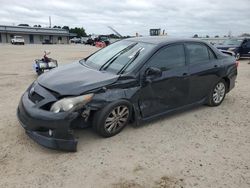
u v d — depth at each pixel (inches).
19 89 288.5
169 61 190.1
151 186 125.6
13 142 160.4
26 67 483.5
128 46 200.2
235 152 159.3
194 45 209.9
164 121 199.3
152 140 169.0
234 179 133.0
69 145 147.0
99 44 1601.9
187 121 202.1
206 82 218.1
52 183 125.3
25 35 2748.5
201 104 225.0
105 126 162.7
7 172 132.1
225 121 205.6
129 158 147.9
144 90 175.2
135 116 176.1
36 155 147.5
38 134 148.9
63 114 142.8
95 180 128.6
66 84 155.6
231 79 241.8
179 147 161.9
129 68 174.4
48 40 2549.2
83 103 148.5
